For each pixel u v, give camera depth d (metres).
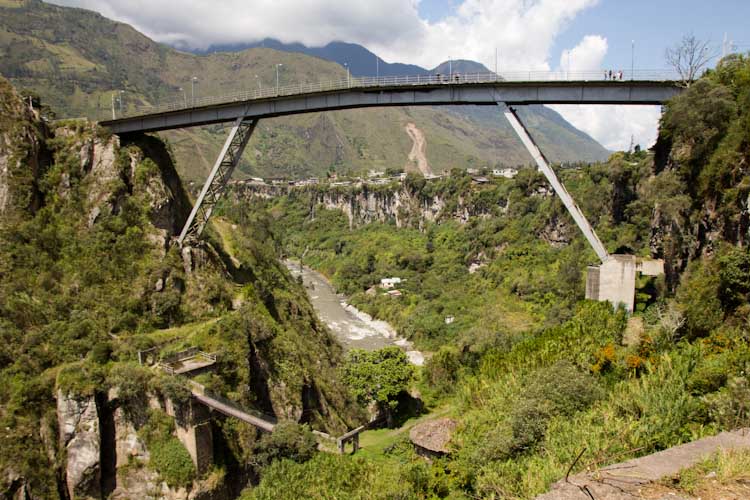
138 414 42.47
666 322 33.19
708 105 39.69
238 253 74.75
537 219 109.12
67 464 40.06
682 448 10.21
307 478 34.31
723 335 28.52
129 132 59.75
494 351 53.78
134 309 49.94
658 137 51.28
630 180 88.06
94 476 40.31
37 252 49.38
